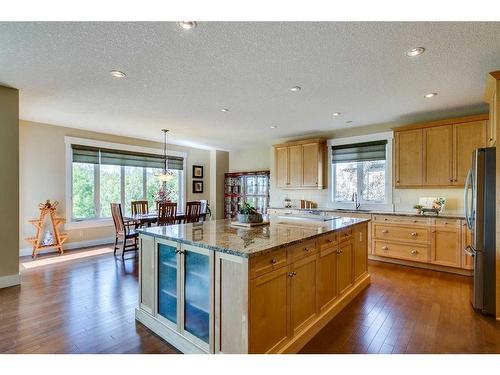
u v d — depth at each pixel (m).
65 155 5.35
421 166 4.36
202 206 6.86
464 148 3.99
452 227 3.87
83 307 2.80
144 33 2.09
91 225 5.71
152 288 2.39
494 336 2.29
